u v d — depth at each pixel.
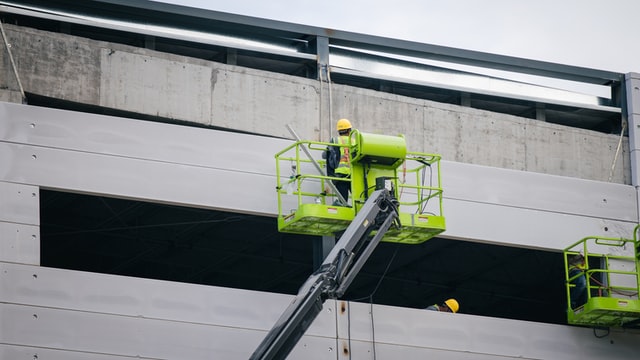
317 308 26.89
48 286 28.00
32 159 28.92
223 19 32.78
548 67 36.78
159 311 28.80
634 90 37.50
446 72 36.31
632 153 36.84
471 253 39.62
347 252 27.55
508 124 35.88
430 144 34.50
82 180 29.28
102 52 31.09
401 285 42.50
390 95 34.38
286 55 33.50
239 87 32.47
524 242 33.84
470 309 44.25
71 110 31.17
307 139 32.81
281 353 26.39
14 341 27.33
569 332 33.47
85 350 27.86
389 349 30.91
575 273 34.56
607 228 35.06
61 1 31.62
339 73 34.00
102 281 28.48
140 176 29.89
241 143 31.17
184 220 36.06
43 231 36.94
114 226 36.44
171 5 32.28
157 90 31.45
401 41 35.06
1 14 30.42
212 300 29.36
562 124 38.59
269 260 39.62
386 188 29.94
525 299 42.78
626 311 32.12
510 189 34.12
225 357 29.08
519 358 32.56
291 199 31.20
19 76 30.05
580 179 35.25
